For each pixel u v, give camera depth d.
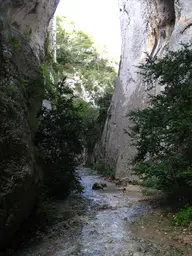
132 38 16.86
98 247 4.46
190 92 5.89
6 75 5.06
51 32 25.36
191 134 5.41
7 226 3.88
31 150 4.98
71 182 8.45
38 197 5.57
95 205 7.59
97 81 35.41
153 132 6.68
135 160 7.82
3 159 3.94
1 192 3.72
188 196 6.30
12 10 11.47
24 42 8.46
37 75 8.34
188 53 6.55
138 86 14.35
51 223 5.81
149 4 14.52
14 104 4.64
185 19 9.94
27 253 4.28
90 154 24.09
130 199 8.34
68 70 35.03
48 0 14.44
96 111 25.53
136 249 4.29
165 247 4.31
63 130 8.18
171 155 6.13
